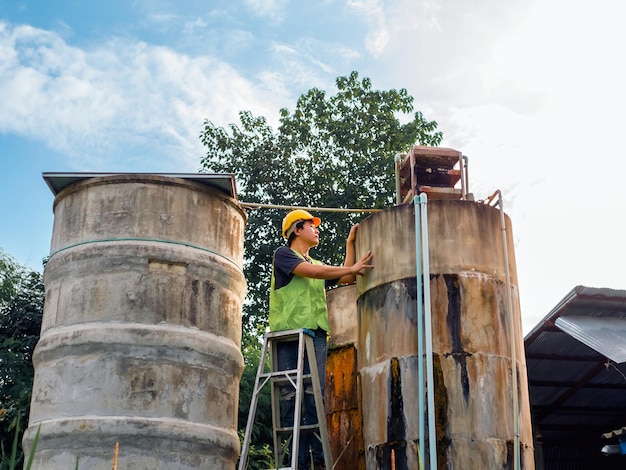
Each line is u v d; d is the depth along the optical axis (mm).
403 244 8305
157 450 8500
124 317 8883
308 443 8148
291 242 9266
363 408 8242
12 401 15898
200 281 9359
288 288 8648
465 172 9180
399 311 8078
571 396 12945
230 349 9445
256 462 16625
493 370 7812
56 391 8727
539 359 11898
